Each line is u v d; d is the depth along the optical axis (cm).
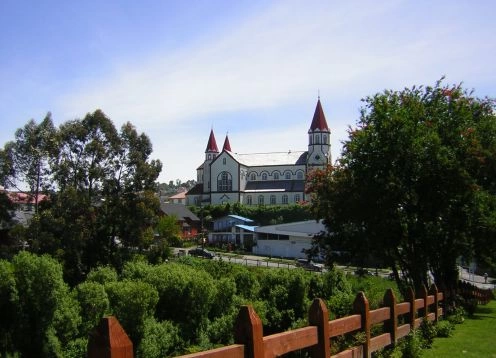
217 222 8056
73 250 3259
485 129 1881
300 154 10406
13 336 1396
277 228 7081
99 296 1523
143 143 3828
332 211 1991
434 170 1614
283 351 441
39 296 1448
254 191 9925
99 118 3638
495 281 4469
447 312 1492
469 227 1723
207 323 1734
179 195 13700
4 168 3853
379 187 1670
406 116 1661
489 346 1005
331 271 2023
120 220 3572
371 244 1834
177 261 3528
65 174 3581
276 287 1931
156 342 1490
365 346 675
